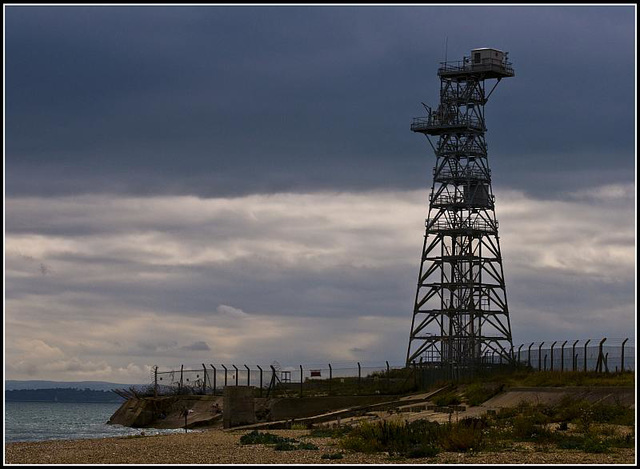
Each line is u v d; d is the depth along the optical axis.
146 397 144.25
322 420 97.06
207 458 56.31
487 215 142.62
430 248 142.38
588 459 52.03
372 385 128.75
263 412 115.62
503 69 144.38
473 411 90.06
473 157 143.88
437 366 135.50
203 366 140.38
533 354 118.75
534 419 70.56
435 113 145.25
